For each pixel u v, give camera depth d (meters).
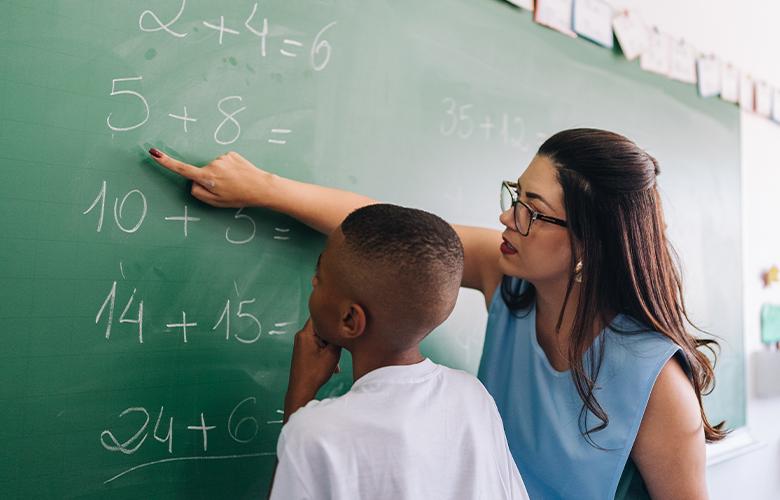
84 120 0.73
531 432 0.86
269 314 0.89
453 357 1.13
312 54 0.95
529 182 0.78
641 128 1.57
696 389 0.78
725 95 1.83
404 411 0.59
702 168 1.76
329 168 0.97
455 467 0.61
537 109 1.31
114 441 0.75
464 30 1.17
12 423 0.68
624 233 0.75
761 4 2.04
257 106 0.88
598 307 0.77
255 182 0.82
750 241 1.96
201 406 0.82
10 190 0.69
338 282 0.63
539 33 1.32
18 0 0.69
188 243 0.81
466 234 0.99
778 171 2.10
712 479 1.73
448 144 1.14
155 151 0.76
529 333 0.90
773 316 2.01
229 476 0.85
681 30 1.71
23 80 0.69
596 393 0.78
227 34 0.85
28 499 0.69
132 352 0.77
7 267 0.68
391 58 1.05
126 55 0.76
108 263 0.75
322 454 0.54
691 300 1.68
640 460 0.77
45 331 0.71
